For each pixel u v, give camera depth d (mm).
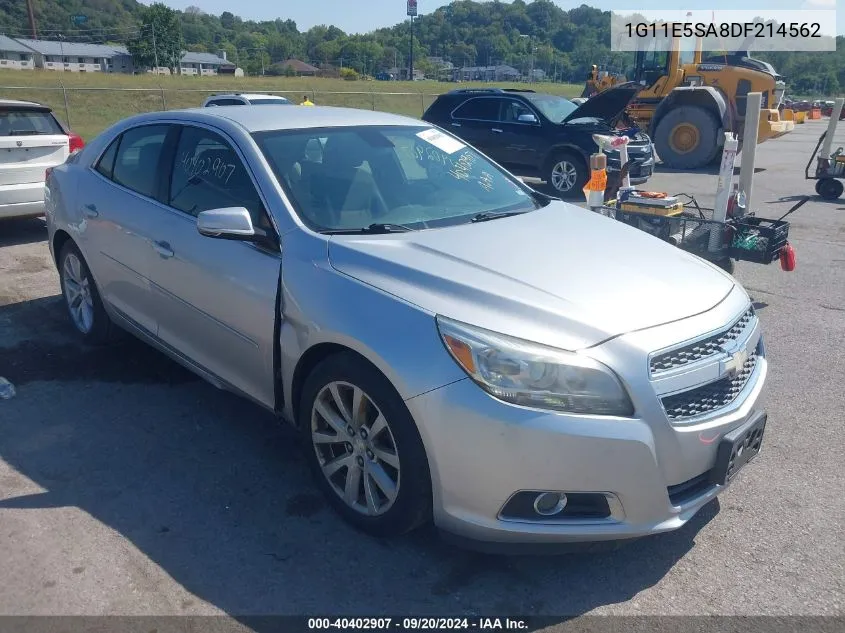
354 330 2953
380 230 3512
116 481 3582
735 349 3016
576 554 3121
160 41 104062
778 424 4293
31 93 30875
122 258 4461
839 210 11344
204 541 3145
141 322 4473
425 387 2752
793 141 25281
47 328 5559
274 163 3730
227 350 3756
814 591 2902
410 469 2869
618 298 2963
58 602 2770
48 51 97688
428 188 4055
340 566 3008
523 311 2816
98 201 4695
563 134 12797
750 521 3357
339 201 3680
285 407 3479
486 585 2920
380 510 3090
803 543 3199
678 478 2797
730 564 3061
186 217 3998
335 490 3293
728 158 6234
